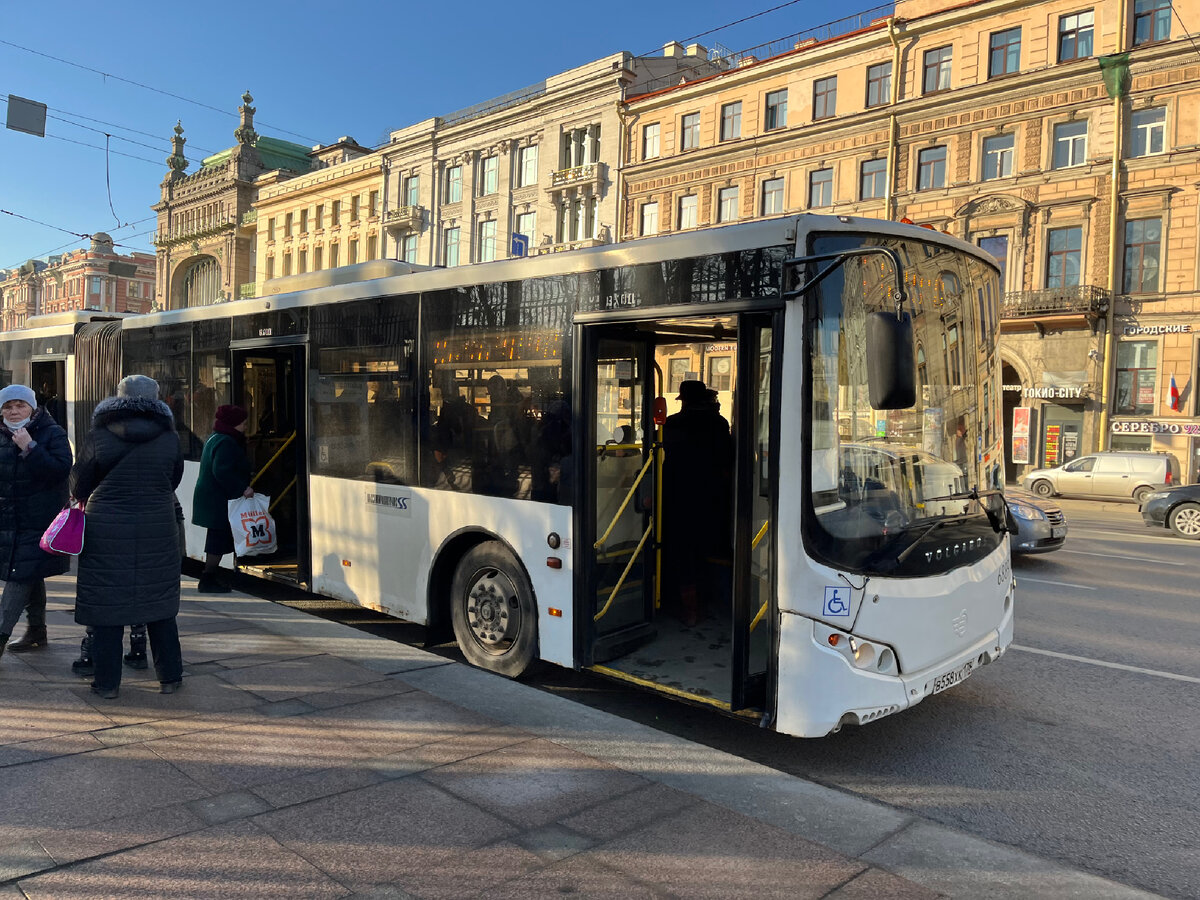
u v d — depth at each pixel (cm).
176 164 7606
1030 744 513
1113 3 2750
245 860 329
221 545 802
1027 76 2891
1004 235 3005
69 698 500
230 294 6850
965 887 331
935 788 451
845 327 442
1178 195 2678
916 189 3162
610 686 607
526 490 562
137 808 368
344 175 5569
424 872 325
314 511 736
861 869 341
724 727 534
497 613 588
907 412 471
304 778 404
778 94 3519
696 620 633
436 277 625
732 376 636
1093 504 2467
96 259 9888
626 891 318
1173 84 2670
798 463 426
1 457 521
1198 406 2681
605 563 551
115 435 484
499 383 580
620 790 403
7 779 392
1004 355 3083
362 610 823
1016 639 761
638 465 582
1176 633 788
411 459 644
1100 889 333
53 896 300
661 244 488
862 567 433
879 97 3253
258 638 641
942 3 3145
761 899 316
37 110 1596
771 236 438
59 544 470
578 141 4266
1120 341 2825
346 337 702
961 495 498
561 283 541
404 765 423
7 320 11831
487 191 4722
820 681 423
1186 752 502
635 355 578
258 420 862
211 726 465
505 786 403
